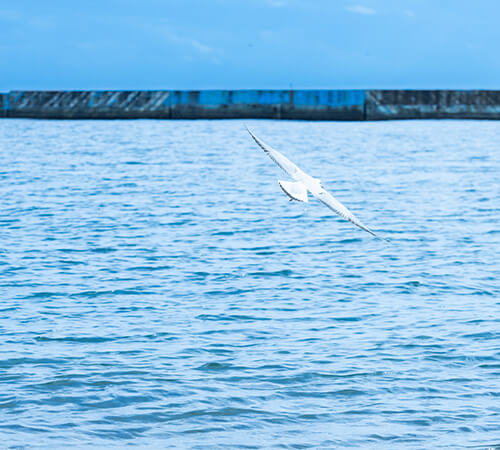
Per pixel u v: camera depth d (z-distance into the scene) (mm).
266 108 121312
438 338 18469
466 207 39438
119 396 14961
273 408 14539
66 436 13320
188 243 30219
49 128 108188
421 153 72625
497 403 14695
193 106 123375
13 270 25625
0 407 14406
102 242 30328
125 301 22000
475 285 23703
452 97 119938
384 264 26594
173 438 13336
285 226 33906
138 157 68125
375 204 40625
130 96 124875
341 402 14797
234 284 23953
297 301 22000
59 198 42344
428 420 13969
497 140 88000
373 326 19531
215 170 57500
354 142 85688
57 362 16844
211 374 16172
